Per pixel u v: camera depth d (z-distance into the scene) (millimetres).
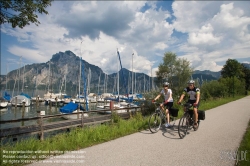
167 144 5129
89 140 5613
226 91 31344
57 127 10289
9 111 32469
